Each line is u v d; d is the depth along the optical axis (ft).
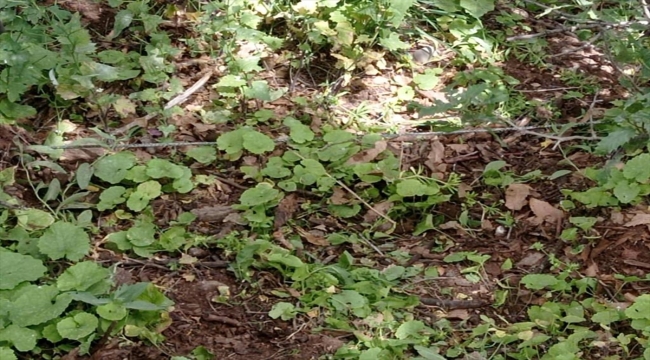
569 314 6.80
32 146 7.61
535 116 8.23
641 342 6.61
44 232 7.09
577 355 6.55
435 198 7.49
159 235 7.27
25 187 7.47
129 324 6.66
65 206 7.33
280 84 8.41
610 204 7.41
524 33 9.03
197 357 6.57
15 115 7.77
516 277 7.09
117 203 7.38
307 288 6.97
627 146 7.62
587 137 7.88
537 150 7.96
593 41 8.61
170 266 7.08
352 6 8.63
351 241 7.28
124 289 6.69
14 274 6.66
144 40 8.54
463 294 7.00
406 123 8.14
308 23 8.54
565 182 7.68
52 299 6.61
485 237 7.36
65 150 7.66
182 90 8.22
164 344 6.65
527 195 7.56
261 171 7.63
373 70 8.49
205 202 7.52
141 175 7.51
